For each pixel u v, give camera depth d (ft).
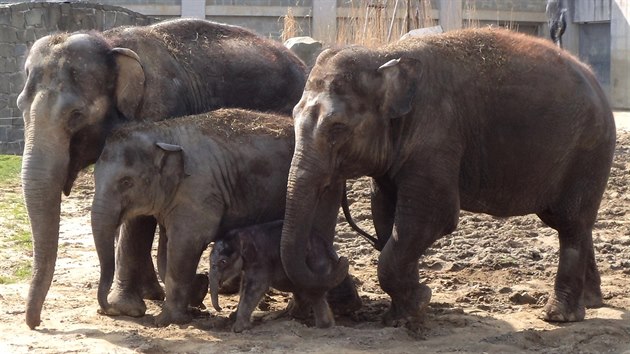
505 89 27.09
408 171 26.17
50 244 25.45
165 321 26.63
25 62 26.99
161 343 24.44
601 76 109.29
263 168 27.68
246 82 31.91
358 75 25.09
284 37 69.31
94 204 25.58
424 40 27.14
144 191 26.00
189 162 26.71
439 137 26.20
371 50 25.86
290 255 24.77
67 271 33.68
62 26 66.69
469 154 27.09
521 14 111.45
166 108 29.30
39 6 65.92
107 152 25.94
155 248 37.47
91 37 26.91
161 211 26.71
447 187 26.22
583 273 28.40
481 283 32.55
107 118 26.86
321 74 25.14
